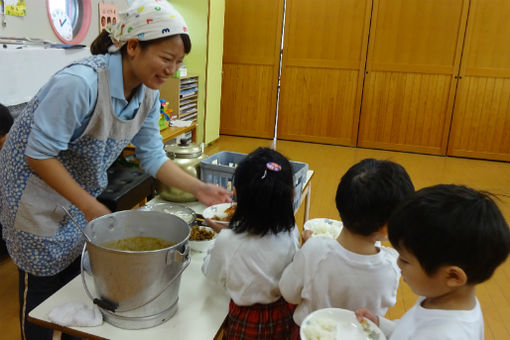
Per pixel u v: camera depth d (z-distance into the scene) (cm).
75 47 283
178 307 114
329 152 535
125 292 100
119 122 124
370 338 91
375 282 104
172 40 111
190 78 460
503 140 522
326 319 95
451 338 71
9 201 121
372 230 100
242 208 111
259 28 554
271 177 107
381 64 533
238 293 112
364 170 102
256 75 572
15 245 127
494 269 72
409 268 76
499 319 221
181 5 462
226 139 578
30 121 115
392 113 546
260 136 593
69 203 128
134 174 224
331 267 104
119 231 117
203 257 138
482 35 499
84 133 117
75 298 115
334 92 557
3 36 256
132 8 112
